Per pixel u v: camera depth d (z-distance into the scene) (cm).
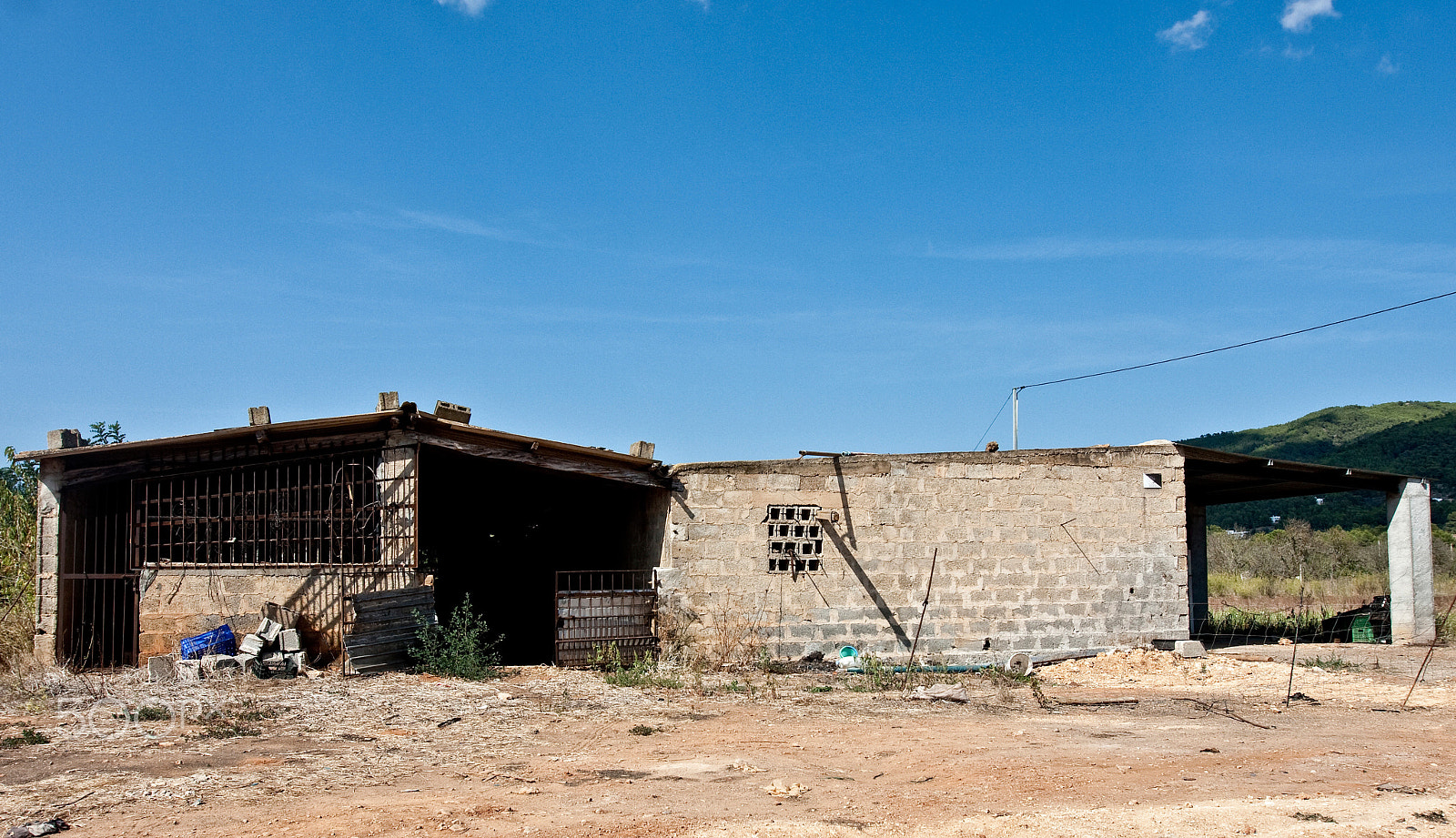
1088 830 762
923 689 1489
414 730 1142
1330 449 8000
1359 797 860
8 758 980
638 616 1716
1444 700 1433
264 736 1097
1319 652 2028
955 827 771
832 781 927
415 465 1580
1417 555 2208
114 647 1655
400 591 1534
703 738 1129
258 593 1609
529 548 2400
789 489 1773
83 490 1730
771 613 1745
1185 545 1944
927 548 1812
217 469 1659
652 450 1719
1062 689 1577
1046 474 1880
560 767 970
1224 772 963
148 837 723
